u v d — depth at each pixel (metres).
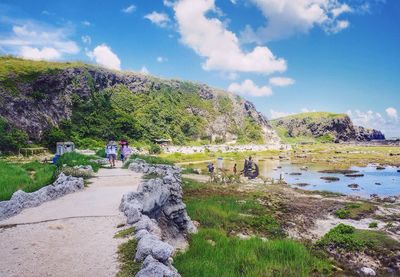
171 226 18.27
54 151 81.50
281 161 102.31
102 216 14.17
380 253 20.03
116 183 22.56
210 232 19.67
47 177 22.89
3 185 19.89
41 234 12.14
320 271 16.59
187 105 184.25
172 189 19.45
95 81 129.88
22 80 92.38
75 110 105.38
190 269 13.21
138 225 12.49
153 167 29.08
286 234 23.17
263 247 17.50
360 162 95.75
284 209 30.69
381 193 46.75
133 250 10.57
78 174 24.58
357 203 34.94
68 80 108.94
